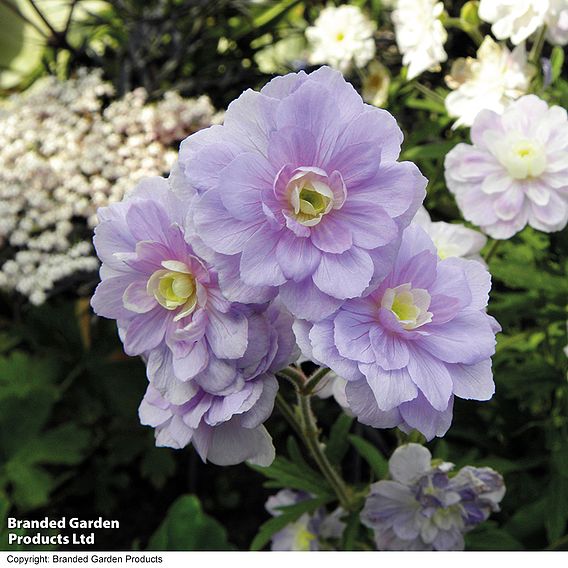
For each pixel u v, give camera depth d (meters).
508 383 0.24
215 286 0.13
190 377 0.13
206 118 0.30
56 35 0.33
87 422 0.33
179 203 0.13
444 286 0.13
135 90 0.32
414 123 0.32
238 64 0.35
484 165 0.21
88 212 0.30
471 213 0.21
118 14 0.35
